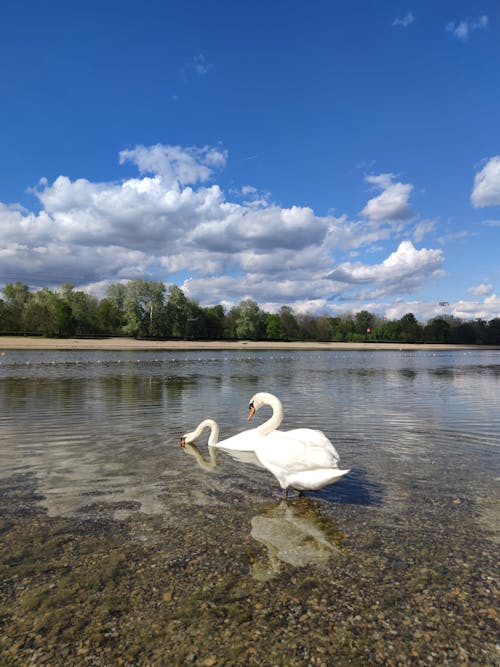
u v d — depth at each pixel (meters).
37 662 3.15
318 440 6.28
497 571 4.35
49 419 11.66
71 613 3.67
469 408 14.05
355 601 3.85
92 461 7.89
